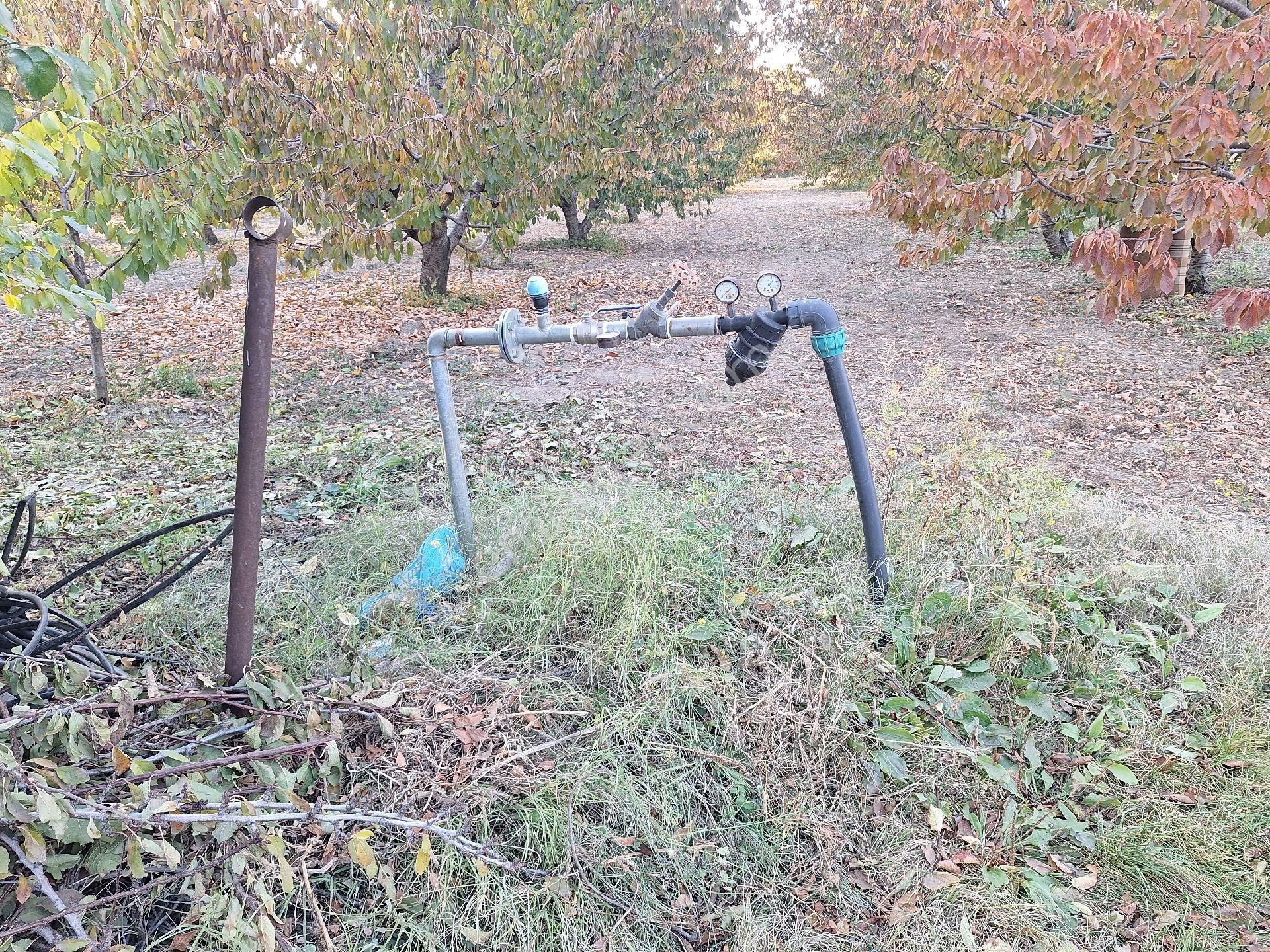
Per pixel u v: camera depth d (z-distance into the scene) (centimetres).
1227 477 494
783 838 221
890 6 1047
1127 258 358
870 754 243
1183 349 780
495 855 194
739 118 1200
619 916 196
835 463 476
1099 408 626
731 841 220
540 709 238
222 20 654
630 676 252
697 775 229
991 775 239
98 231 482
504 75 836
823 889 210
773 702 242
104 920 163
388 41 752
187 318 980
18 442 534
